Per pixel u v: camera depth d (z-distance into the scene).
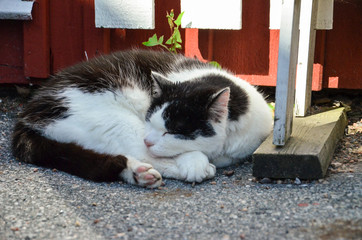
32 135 1.30
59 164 1.26
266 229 1.04
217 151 1.28
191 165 1.22
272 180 1.20
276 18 1.48
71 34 1.58
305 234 1.02
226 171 1.27
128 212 1.10
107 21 1.51
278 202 1.11
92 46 1.57
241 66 1.56
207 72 1.36
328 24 1.43
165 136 1.23
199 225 1.06
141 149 1.26
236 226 1.05
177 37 1.50
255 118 1.30
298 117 1.41
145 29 1.57
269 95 1.62
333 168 1.23
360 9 1.50
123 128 1.27
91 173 1.23
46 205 1.12
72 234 1.04
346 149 1.33
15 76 1.61
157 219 1.08
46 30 1.58
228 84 1.31
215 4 1.48
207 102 1.23
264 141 1.26
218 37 1.56
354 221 1.04
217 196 1.15
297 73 1.41
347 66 1.54
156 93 1.27
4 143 1.39
